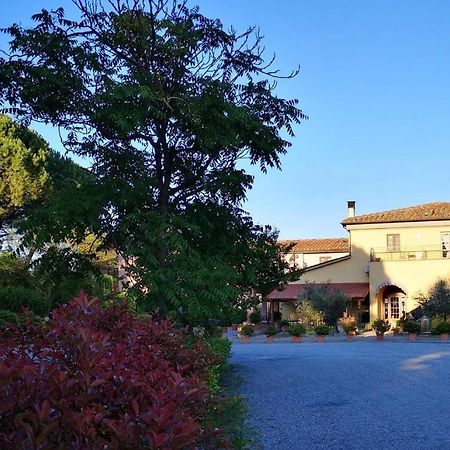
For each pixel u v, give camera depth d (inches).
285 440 289.0
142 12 405.4
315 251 2052.2
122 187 407.5
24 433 92.0
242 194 462.9
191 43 408.2
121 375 119.7
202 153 446.3
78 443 94.0
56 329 136.6
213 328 557.3
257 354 826.8
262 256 518.3
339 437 294.8
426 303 1354.6
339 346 1002.1
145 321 236.5
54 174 1087.6
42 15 398.0
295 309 1686.8
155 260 378.6
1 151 1013.2
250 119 410.0
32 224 400.8
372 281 1605.6
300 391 450.9
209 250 451.2
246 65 433.4
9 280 1008.2
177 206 450.9
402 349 882.8
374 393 433.4
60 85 398.3
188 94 396.5
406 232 1681.8
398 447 272.7
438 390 440.5
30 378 102.2
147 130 415.5
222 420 268.8
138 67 410.0
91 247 448.1
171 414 95.0
